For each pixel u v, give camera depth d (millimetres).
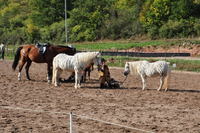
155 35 73750
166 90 21328
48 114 15031
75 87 21969
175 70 35188
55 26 88625
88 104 17188
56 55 23797
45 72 31578
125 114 15141
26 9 115250
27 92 20469
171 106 16969
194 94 20547
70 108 16234
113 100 18250
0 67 36094
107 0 89500
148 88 22609
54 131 12508
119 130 12664
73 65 21703
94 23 81938
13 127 13000
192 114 15383
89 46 67625
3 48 48875
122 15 84625
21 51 25031
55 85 22719
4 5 125312
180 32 71500
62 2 99250
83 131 12500
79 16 82750
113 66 39000
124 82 25359
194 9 76438
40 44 24391
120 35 78562
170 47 58688
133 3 89438
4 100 18094
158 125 13438
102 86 22141
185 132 12562
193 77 29469
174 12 76438
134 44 63625
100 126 13156
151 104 17344
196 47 56281
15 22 101312
